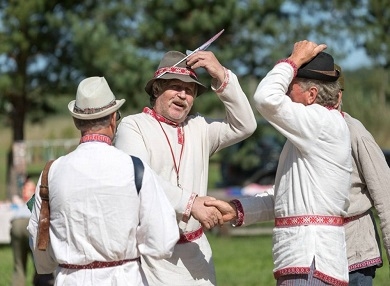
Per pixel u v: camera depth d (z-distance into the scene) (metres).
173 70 8.06
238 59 32.38
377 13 34.00
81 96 6.95
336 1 33.38
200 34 31.80
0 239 22.64
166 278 7.89
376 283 15.23
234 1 30.88
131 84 29.73
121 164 6.84
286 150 7.58
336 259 7.28
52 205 6.88
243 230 25.78
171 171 8.08
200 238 8.14
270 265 19.59
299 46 7.65
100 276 6.76
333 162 7.33
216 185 33.44
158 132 8.10
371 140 8.16
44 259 7.14
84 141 6.97
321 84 7.59
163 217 6.86
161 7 30.97
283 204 7.48
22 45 28.66
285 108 7.32
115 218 6.74
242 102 8.21
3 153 59.19
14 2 28.45
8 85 29.03
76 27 28.98
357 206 8.16
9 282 16.89
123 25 31.61
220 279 17.31
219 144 8.42
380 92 45.25
